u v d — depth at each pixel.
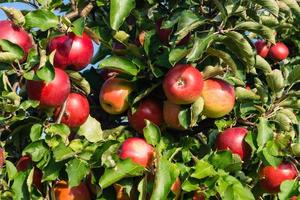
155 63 1.44
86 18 1.58
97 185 1.37
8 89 1.37
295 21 1.65
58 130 1.37
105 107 1.49
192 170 1.38
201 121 1.54
